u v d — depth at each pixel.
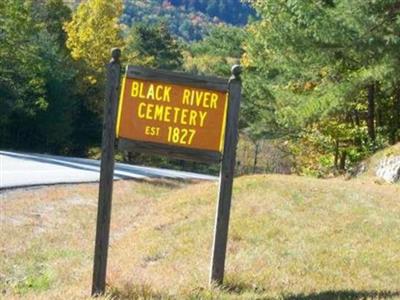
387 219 11.91
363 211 12.48
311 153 33.16
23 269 11.12
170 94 7.66
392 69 19.17
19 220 14.93
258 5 26.84
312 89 27.30
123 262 9.59
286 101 26.67
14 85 46.62
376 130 27.69
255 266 8.88
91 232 14.65
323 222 11.71
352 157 27.94
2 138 50.69
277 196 13.68
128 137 7.63
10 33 40.16
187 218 12.89
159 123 7.66
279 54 24.72
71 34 57.59
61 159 30.20
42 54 51.59
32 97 49.59
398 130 27.19
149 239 11.29
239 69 7.70
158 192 20.88
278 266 8.94
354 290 7.66
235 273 8.36
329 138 29.38
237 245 10.23
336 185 15.05
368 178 18.70
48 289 8.80
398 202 13.45
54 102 51.91
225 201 7.90
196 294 7.23
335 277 8.42
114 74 7.59
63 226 14.91
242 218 11.98
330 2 21.09
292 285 7.92
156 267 9.09
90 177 23.05
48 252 12.38
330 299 7.27
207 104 7.71
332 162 30.77
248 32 36.56
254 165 56.72
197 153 7.74
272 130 34.81
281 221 11.72
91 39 57.34
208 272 8.48
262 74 35.00
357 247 10.15
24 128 51.94
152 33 82.88
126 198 19.06
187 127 7.69
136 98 7.63
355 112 28.33
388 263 9.28
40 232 14.12
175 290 7.48
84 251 12.55
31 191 18.45
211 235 10.95
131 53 66.38
